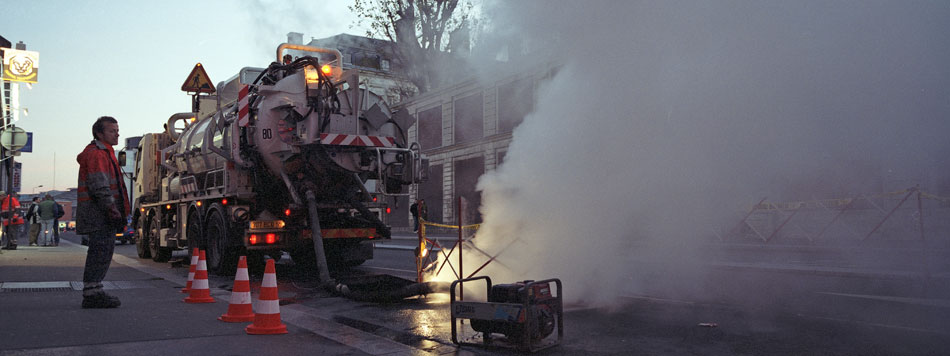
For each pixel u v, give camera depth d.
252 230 10.19
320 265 9.21
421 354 4.49
